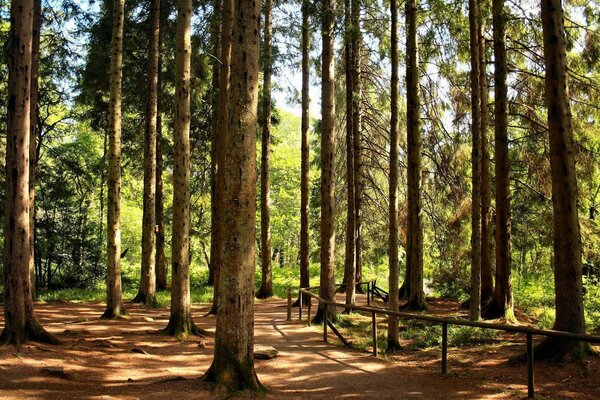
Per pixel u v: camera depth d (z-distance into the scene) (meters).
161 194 21.56
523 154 15.12
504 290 13.10
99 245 25.28
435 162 17.05
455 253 17.38
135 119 21.38
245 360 6.50
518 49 14.39
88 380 6.73
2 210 18.58
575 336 5.88
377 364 8.52
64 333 10.05
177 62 10.88
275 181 33.84
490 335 10.72
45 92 19.61
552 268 15.80
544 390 6.64
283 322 13.23
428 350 9.68
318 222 26.50
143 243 16.53
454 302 17.94
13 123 7.88
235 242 6.40
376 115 20.17
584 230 13.84
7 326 7.87
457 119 16.50
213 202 18.38
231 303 6.44
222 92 13.01
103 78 17.27
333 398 6.48
